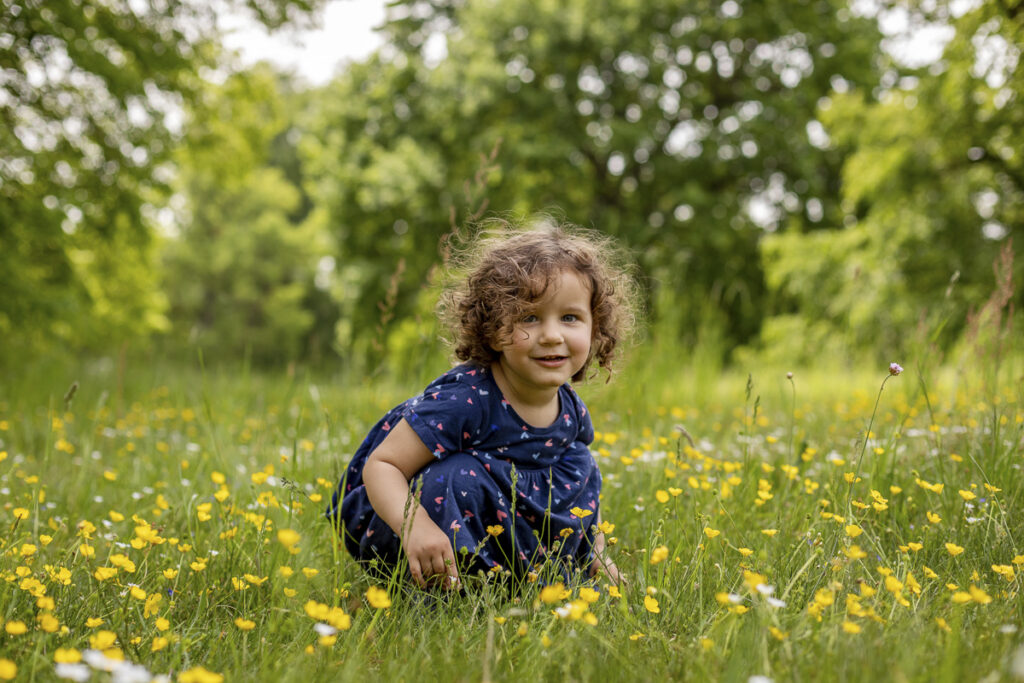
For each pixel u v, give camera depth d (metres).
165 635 1.60
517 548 2.10
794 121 19.73
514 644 1.66
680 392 6.44
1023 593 1.84
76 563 2.03
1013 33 11.84
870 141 16.72
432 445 2.16
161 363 9.00
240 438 4.54
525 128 18.86
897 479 2.80
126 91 9.92
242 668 1.51
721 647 1.54
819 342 15.94
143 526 2.01
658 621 1.81
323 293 40.25
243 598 1.94
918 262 15.57
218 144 15.16
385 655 1.66
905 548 2.02
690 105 20.25
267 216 37.81
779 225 20.89
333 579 2.12
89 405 6.51
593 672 1.45
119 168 11.19
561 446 2.31
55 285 10.27
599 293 2.32
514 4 19.39
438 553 2.02
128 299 14.90
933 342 3.74
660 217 19.97
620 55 19.78
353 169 20.70
